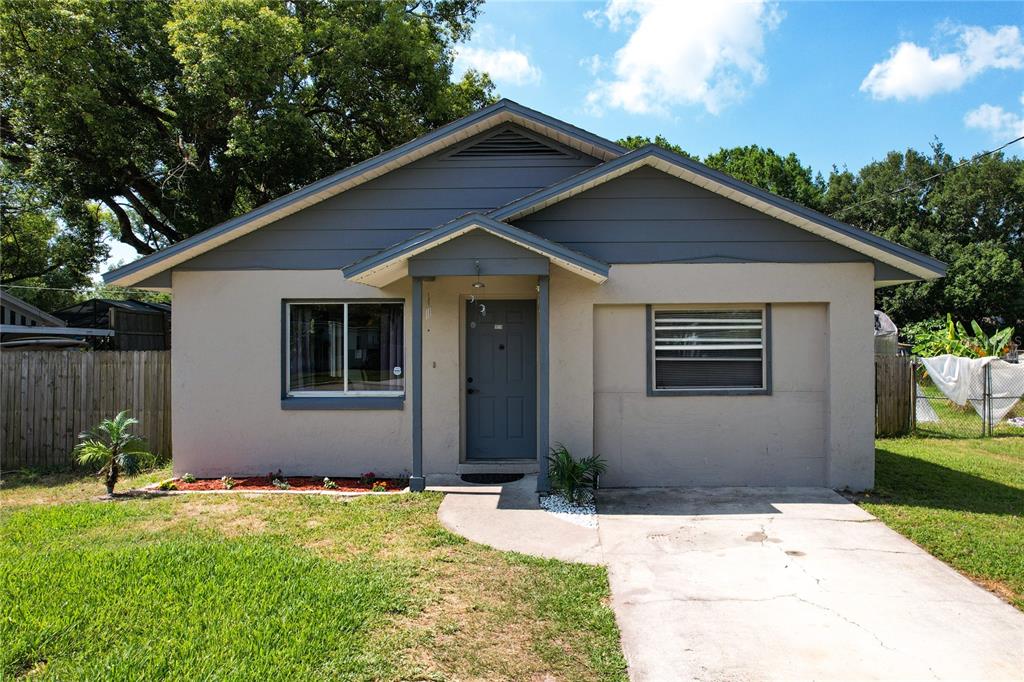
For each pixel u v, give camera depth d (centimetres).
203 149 1595
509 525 589
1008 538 558
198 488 743
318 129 1797
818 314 765
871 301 745
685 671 338
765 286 753
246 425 800
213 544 510
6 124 1591
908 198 3612
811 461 762
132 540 529
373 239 809
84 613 377
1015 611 417
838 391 746
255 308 802
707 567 491
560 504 661
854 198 3650
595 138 781
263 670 318
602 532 576
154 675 312
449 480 770
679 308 777
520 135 818
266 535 545
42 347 1331
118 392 955
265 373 801
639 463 768
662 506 669
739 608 418
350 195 812
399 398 801
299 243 806
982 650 364
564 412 755
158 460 942
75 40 1320
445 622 383
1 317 1559
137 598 400
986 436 1170
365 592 417
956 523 603
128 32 1443
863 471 745
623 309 771
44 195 1678
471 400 833
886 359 1195
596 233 764
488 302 835
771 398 765
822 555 519
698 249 757
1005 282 2944
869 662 349
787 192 3447
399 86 1678
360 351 826
